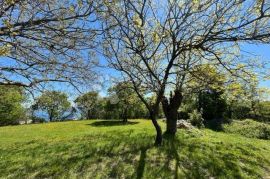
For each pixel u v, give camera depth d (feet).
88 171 40.73
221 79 44.29
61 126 112.57
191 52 47.96
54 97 27.20
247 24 33.14
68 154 49.70
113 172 39.99
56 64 24.11
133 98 61.41
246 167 44.37
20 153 53.31
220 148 53.88
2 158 49.85
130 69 47.11
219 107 108.58
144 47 38.24
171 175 38.86
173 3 40.11
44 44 22.81
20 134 88.02
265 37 34.27
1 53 19.16
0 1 19.24
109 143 55.77
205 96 108.78
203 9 39.83
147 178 37.86
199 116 89.04
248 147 57.47
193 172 40.45
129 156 46.50
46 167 43.04
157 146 51.72
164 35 38.73
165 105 63.46
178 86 57.11
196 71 43.27
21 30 21.17
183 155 47.37
